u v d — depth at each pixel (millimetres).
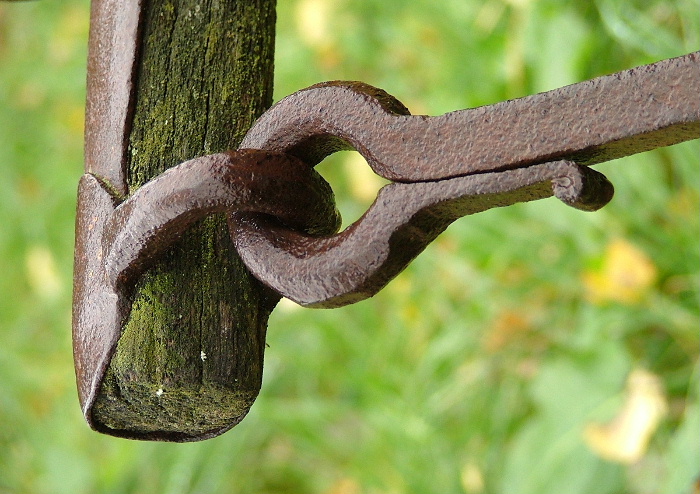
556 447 1783
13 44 2998
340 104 1185
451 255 1996
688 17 1688
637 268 1754
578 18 1905
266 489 2137
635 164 1730
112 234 1201
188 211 1186
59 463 2391
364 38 2314
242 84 1232
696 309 1727
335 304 1188
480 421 1932
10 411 2520
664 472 1676
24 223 2719
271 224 1196
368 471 2004
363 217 1180
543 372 1858
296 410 2111
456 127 1165
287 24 2453
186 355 1204
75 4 2920
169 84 1224
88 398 1211
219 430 1234
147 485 2223
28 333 2605
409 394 1998
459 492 1891
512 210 1902
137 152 1219
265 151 1188
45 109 2859
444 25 2166
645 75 1138
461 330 1979
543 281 1904
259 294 1219
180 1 1229
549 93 1151
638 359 1759
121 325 1204
